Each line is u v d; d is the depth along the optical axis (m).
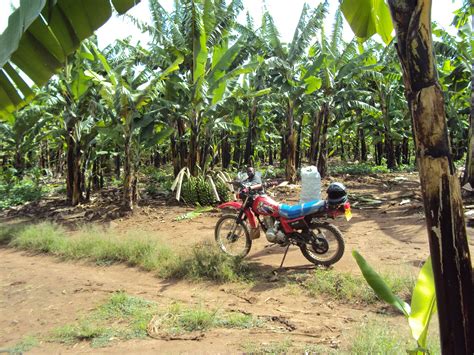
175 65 9.32
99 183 16.20
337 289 4.40
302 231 5.19
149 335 3.66
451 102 15.54
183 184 11.12
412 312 1.91
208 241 6.89
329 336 3.49
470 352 1.48
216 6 11.09
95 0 2.29
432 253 1.50
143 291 4.82
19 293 4.97
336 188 4.91
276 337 3.52
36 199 13.58
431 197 1.46
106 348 3.47
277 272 5.13
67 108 10.99
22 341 3.70
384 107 18.48
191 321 3.84
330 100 14.58
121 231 8.35
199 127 11.44
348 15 2.86
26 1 1.86
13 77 2.51
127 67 10.61
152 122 10.53
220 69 10.77
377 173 17.59
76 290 4.96
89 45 9.83
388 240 6.34
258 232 5.56
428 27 1.39
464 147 17.67
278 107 17.31
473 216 6.89
